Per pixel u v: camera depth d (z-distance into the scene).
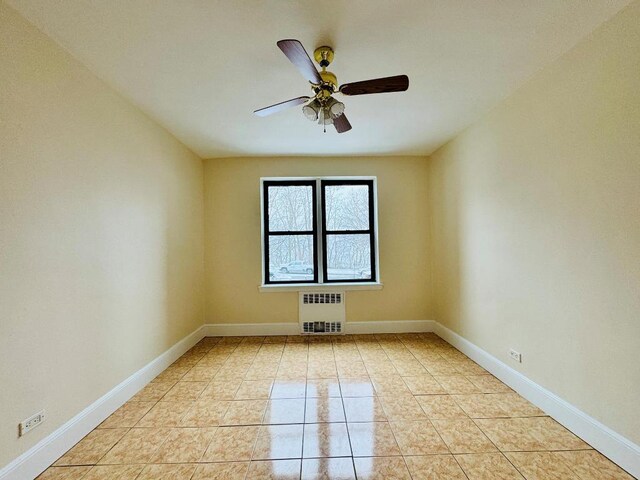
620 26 1.77
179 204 3.73
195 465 1.86
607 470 1.79
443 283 4.17
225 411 2.46
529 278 2.53
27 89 1.78
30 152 1.79
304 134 3.62
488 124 3.06
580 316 2.06
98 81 2.36
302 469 1.82
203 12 1.74
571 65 2.10
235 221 4.49
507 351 2.84
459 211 3.68
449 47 2.08
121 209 2.62
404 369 3.23
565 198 2.17
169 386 2.90
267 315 4.50
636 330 1.72
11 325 1.67
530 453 1.93
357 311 4.53
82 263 2.17
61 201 2.01
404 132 3.62
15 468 1.66
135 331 2.80
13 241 1.69
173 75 2.36
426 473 1.77
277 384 2.93
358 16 1.79
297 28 1.88
